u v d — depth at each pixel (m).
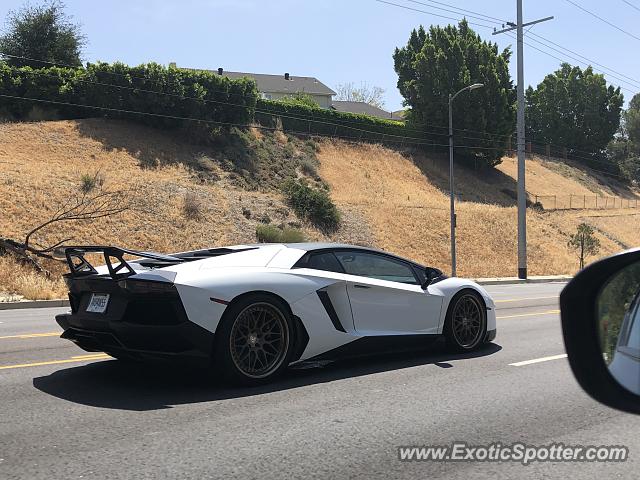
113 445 4.36
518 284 29.23
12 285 18.09
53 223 26.17
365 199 43.56
